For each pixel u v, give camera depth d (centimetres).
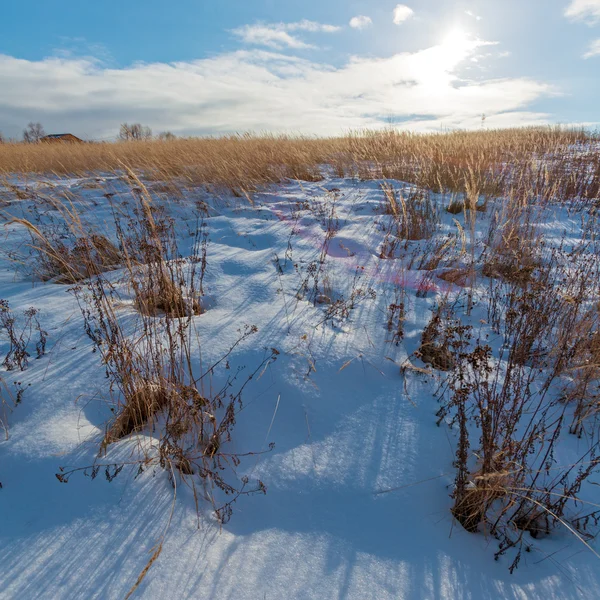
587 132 1593
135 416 237
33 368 274
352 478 221
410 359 311
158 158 978
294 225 583
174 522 188
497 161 883
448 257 483
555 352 297
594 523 198
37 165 998
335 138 1480
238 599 161
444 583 172
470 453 230
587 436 247
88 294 373
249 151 1023
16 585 157
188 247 516
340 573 174
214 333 320
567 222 622
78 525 182
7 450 216
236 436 244
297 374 282
